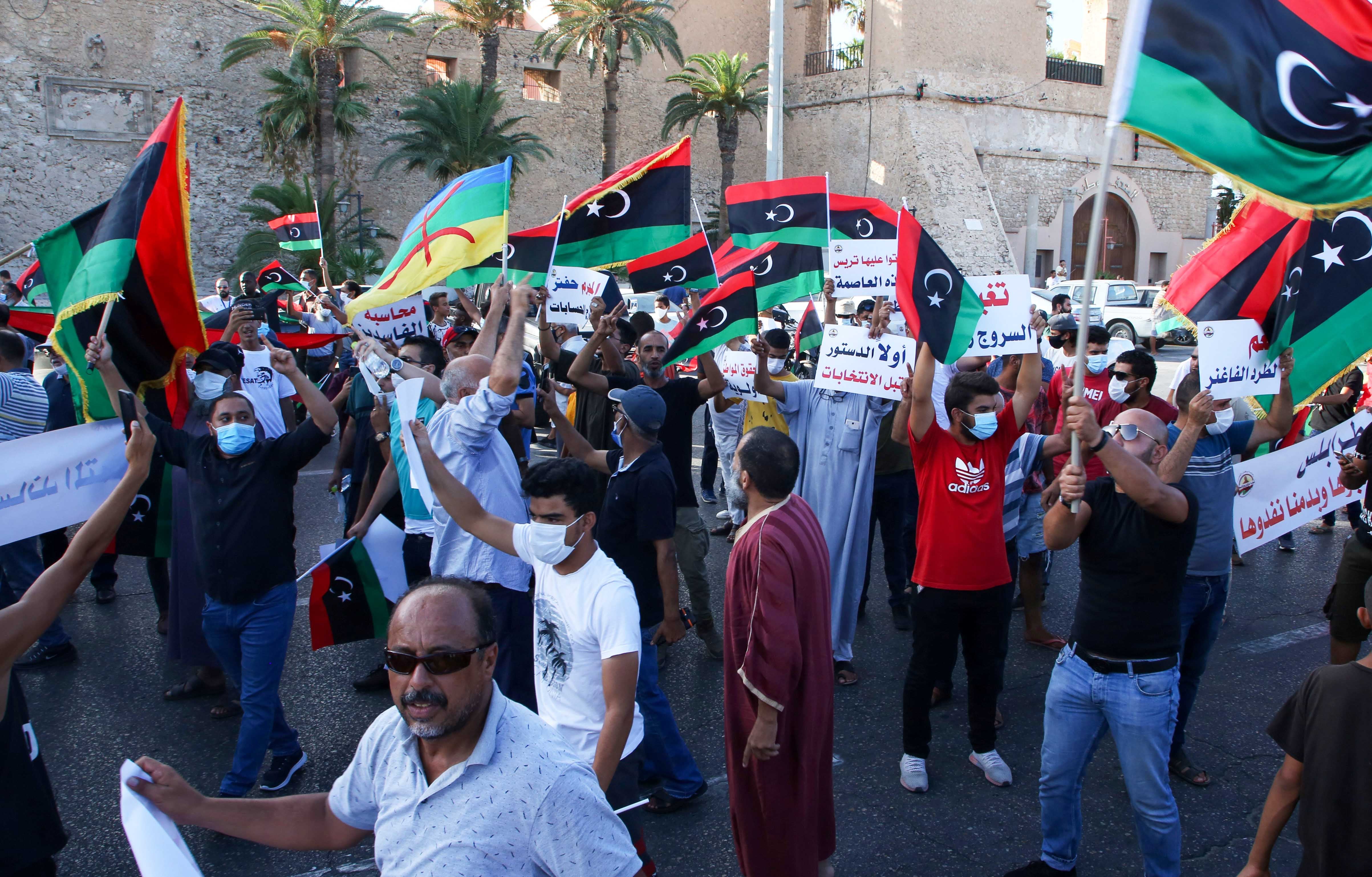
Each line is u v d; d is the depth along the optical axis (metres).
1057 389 7.29
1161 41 3.01
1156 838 3.30
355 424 6.84
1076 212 41.81
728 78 35.09
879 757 4.57
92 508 3.74
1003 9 39.53
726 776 4.40
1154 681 3.26
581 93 39.91
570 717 2.94
